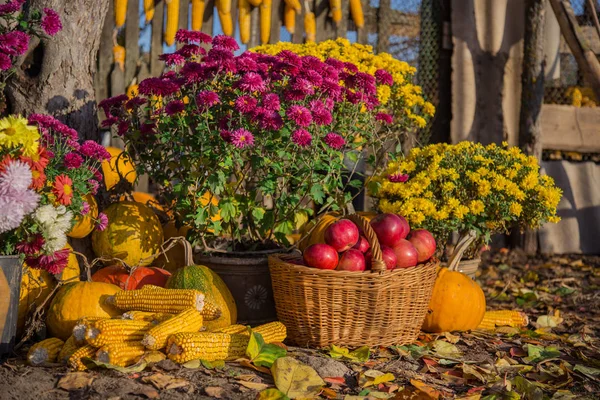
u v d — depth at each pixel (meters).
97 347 2.70
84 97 3.92
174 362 2.76
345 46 4.74
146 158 3.62
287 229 3.65
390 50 6.37
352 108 3.69
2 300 2.83
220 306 3.28
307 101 3.53
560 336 3.76
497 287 5.14
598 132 6.68
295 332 3.27
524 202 4.07
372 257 3.13
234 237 3.76
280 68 3.33
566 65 6.82
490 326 3.82
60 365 2.77
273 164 3.39
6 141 2.71
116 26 5.75
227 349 2.89
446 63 6.44
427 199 3.93
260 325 3.38
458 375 3.00
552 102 6.84
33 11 3.35
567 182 6.61
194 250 3.70
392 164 4.12
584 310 4.48
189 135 3.41
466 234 3.91
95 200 3.78
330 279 3.11
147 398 2.44
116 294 3.06
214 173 3.32
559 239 6.51
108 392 2.46
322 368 2.88
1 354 2.86
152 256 3.50
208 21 5.96
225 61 3.22
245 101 3.18
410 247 3.30
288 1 5.93
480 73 6.37
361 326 3.20
